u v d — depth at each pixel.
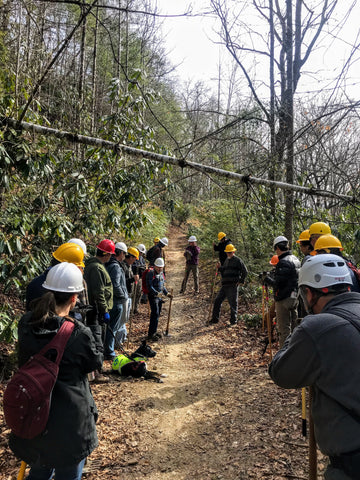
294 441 3.65
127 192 6.19
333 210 7.89
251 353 6.63
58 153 6.01
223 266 8.67
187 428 4.21
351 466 1.50
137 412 4.59
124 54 16.39
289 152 6.26
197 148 4.66
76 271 2.40
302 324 1.75
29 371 2.03
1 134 4.48
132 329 8.65
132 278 7.32
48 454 2.12
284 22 8.73
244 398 4.81
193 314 9.93
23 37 5.68
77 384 2.22
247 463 3.42
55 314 2.24
